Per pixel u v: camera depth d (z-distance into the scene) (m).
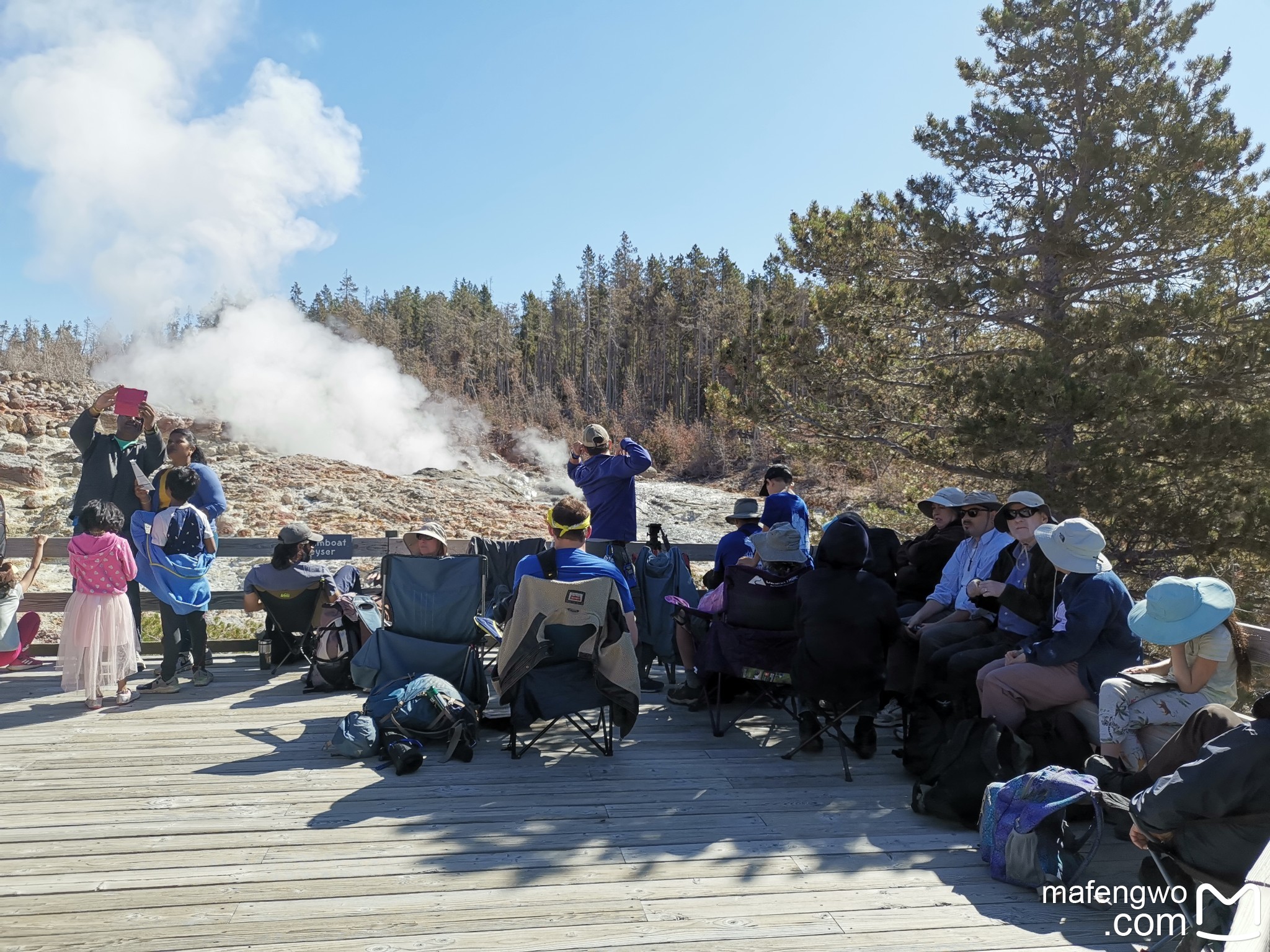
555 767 4.52
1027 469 10.78
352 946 2.77
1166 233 10.76
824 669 4.39
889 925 2.96
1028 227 11.63
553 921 2.95
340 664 5.74
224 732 4.97
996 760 3.71
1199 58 11.63
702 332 66.12
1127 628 3.93
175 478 5.65
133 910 2.98
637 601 6.14
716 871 3.35
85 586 5.33
